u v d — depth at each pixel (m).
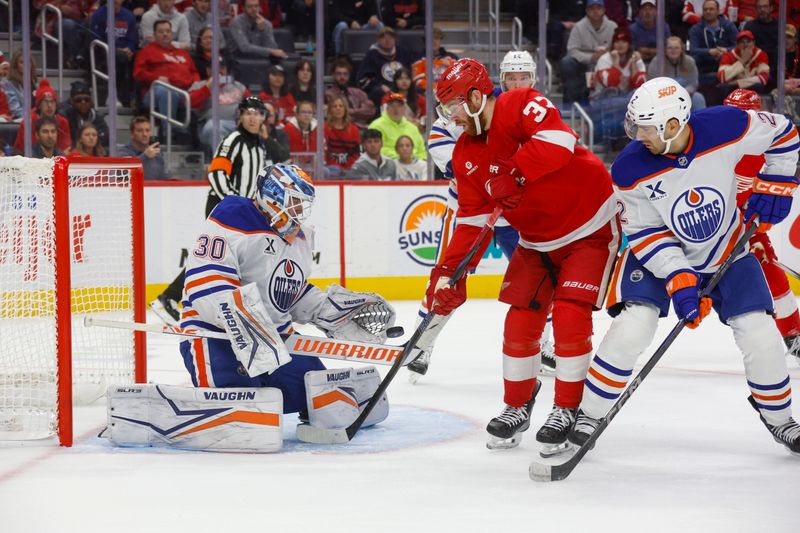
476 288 15.40
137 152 14.87
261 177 5.87
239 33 15.84
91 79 15.77
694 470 5.28
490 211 5.93
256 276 5.92
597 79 16.56
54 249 6.04
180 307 11.63
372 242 14.98
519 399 5.86
